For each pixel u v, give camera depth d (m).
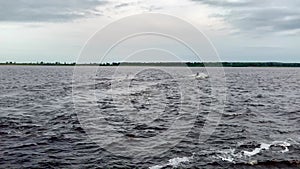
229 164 14.97
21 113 26.94
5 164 14.98
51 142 18.19
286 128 22.45
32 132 20.34
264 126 23.02
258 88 57.91
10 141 18.45
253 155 16.25
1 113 27.00
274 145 17.94
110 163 14.77
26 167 14.66
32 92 44.53
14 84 61.16
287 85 67.56
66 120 23.62
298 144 18.20
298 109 31.72
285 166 14.94
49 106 30.70
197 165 14.70
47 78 83.12
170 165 14.58
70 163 15.05
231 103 35.12
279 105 34.88
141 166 14.44
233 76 102.00
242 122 24.12
